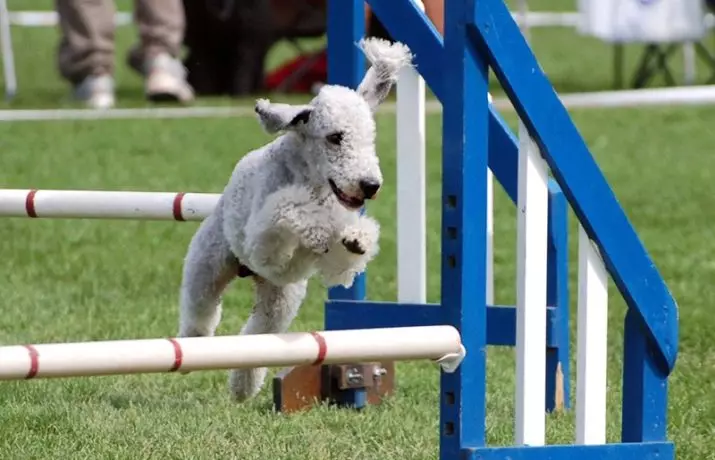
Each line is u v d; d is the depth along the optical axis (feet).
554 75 117.91
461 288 25.40
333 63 34.17
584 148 26.40
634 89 107.34
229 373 34.30
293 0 98.63
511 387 36.94
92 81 96.02
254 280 30.07
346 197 25.27
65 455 30.09
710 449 31.35
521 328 26.35
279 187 26.25
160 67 96.07
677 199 67.67
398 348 24.71
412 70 34.71
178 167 73.61
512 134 33.94
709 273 52.06
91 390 35.88
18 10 156.97
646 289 27.25
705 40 136.98
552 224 34.47
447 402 25.73
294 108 25.68
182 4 99.45
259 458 30.22
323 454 30.45
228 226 27.68
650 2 107.24
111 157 76.48
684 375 37.99
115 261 53.78
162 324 42.73
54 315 44.32
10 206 34.24
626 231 26.96
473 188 25.40
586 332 27.09
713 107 98.37
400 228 35.19
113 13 96.89
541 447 26.25
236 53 101.30
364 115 25.52
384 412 34.27
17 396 35.01
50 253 55.16
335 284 26.40
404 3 32.71
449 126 25.54
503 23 25.40
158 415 33.42
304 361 24.18
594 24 107.86
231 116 90.89
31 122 88.58
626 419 28.02
